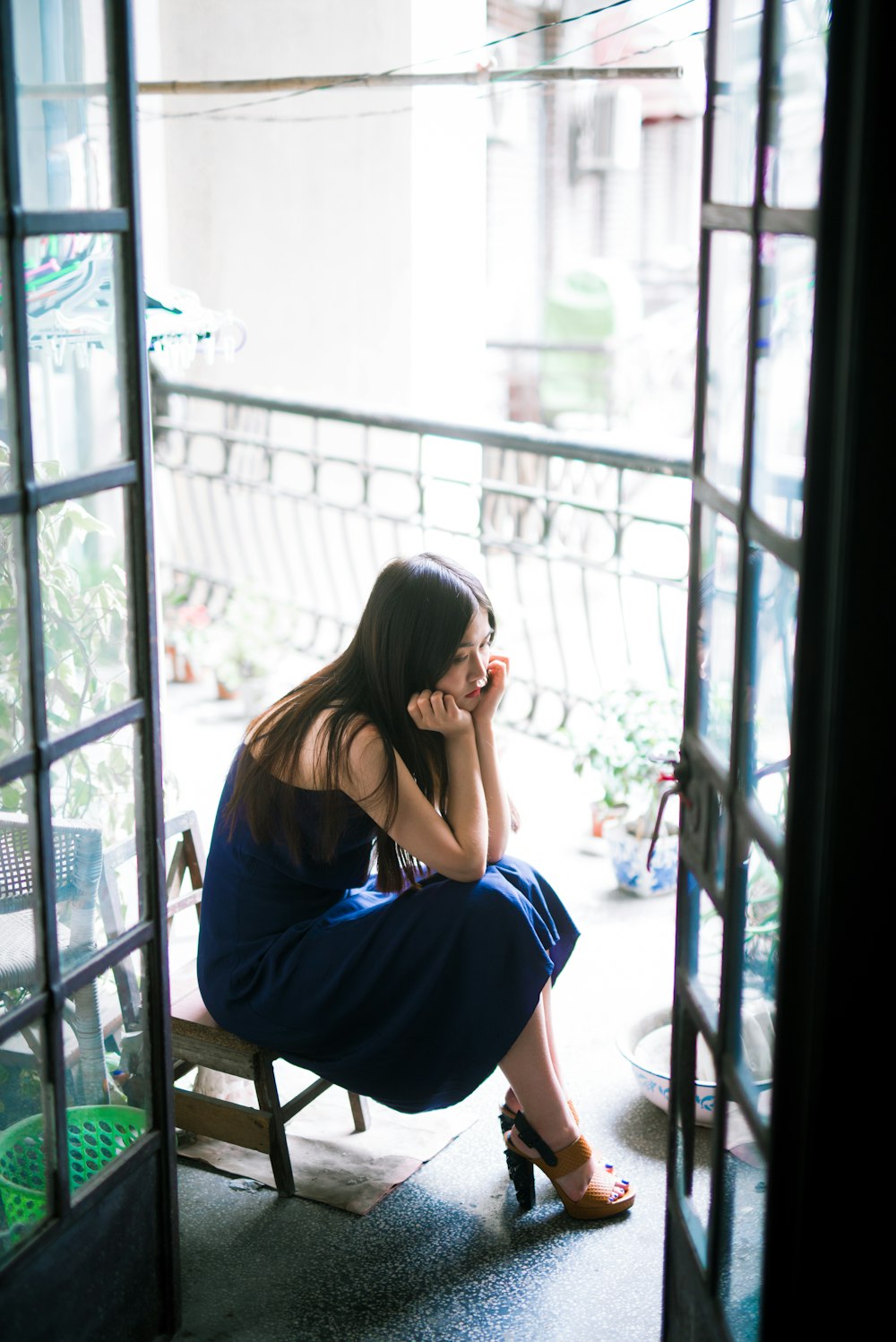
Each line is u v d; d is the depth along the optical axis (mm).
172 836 2779
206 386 5246
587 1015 3105
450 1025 2316
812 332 1294
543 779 4535
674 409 10812
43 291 1714
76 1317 1890
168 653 5469
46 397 1756
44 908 1778
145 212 5273
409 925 2268
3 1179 1836
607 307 10547
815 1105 1414
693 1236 1890
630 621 6152
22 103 1662
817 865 1365
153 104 5191
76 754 1825
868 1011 1385
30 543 1705
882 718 1319
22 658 1729
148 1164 2033
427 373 5477
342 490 5996
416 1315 2182
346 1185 2502
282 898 2402
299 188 5379
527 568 6781
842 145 1241
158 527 5895
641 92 11594
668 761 1965
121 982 1966
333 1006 2324
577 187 11938
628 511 4383
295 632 6121
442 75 3287
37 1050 1807
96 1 1743
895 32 1192
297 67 5148
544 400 10891
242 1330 2148
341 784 2254
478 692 2420
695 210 12562
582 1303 2203
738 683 1600
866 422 1260
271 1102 2430
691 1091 1911
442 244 5406
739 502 1589
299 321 5566
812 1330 1479
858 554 1284
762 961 1554
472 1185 2523
